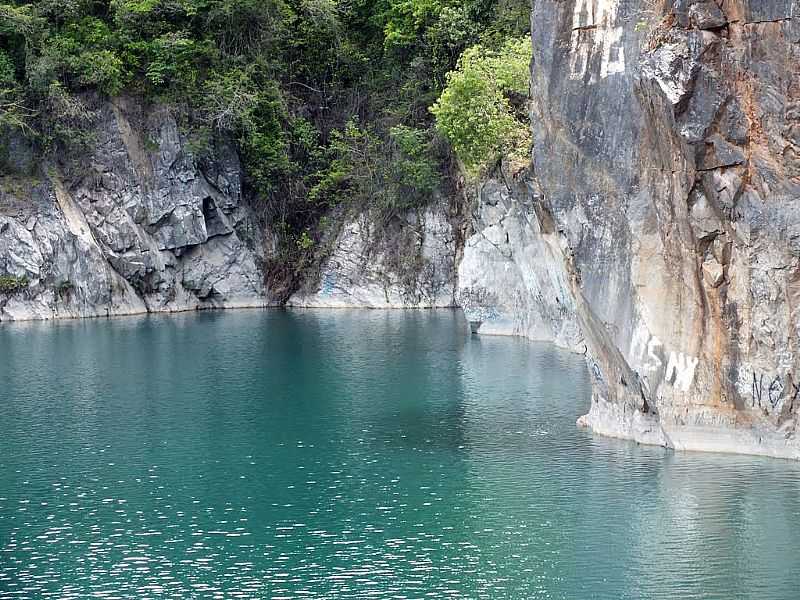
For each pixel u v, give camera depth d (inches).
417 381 1754.4
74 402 1617.9
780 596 900.6
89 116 2748.5
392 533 1047.0
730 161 1133.1
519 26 2637.8
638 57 1198.9
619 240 1246.3
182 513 1110.4
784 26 1100.5
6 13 2706.7
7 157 2716.5
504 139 2106.3
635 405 1309.1
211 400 1627.7
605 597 903.1
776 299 1147.9
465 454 1296.8
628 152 1226.0
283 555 998.4
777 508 1075.3
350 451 1323.8
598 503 1108.5
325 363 1946.4
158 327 2495.1
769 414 1190.3
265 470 1253.7
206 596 912.9
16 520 1094.4
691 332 1214.9
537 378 1754.4
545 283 2069.4
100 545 1027.9
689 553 986.7
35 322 2588.6
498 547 1008.2
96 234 2775.6
